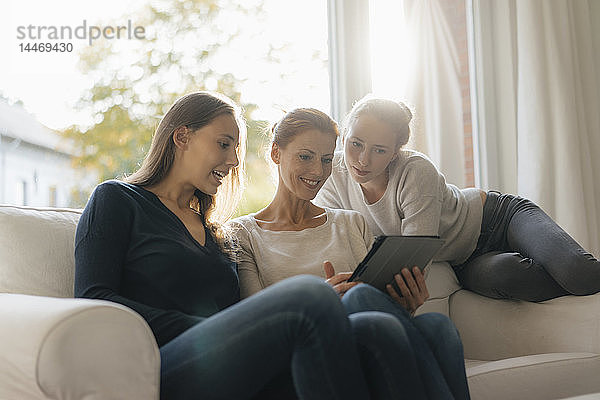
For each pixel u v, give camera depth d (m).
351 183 2.25
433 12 3.10
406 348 1.23
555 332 2.07
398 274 1.68
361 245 2.01
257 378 1.16
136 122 2.47
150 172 1.74
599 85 3.53
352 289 1.46
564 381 1.84
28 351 1.08
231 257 1.80
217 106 1.75
